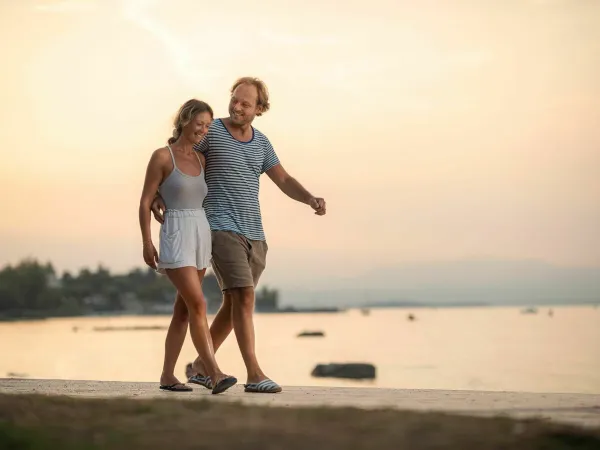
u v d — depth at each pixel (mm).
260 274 6801
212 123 6711
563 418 4535
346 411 4414
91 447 3590
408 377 48562
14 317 181500
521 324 148875
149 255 6426
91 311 184250
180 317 6598
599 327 131875
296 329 151875
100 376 46719
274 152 7051
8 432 3840
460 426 3982
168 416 4273
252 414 4336
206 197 6652
